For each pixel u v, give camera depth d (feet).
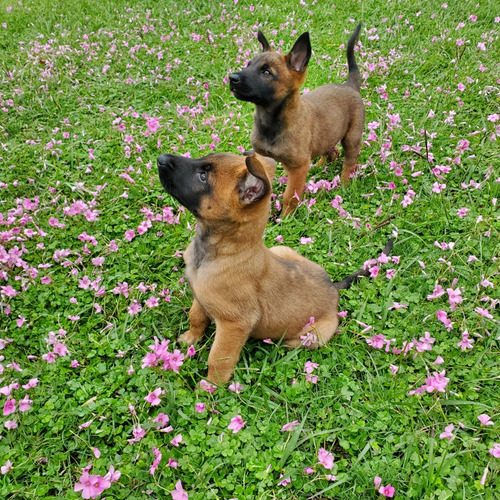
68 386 2.36
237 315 2.37
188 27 6.37
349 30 6.23
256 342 2.70
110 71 5.36
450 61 5.33
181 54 5.75
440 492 2.01
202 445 2.15
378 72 5.19
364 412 2.33
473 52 5.47
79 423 2.23
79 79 5.18
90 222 3.33
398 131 4.18
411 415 2.28
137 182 3.72
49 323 2.68
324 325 2.63
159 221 3.36
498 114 4.44
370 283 2.93
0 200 3.48
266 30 6.22
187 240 3.21
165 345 2.26
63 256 3.02
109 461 2.08
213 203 2.25
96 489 1.83
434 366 2.47
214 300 2.34
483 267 3.05
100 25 6.45
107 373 2.43
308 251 3.19
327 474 2.07
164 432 2.19
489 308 2.70
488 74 5.02
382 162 3.87
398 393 2.36
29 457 2.06
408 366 2.54
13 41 6.16
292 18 6.46
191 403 2.29
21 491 1.96
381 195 3.59
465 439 2.19
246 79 3.37
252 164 2.06
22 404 2.11
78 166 3.92
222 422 2.23
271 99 3.40
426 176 3.80
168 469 2.04
